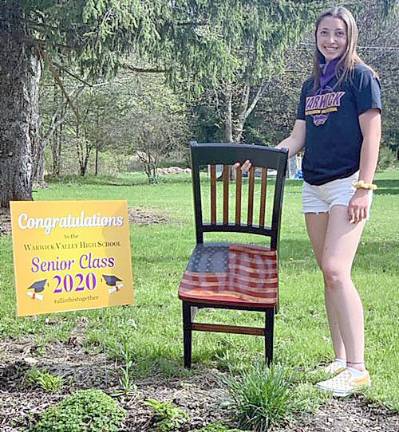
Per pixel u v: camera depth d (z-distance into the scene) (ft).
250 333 11.56
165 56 37.01
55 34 32.50
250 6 38.14
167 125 88.79
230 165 12.51
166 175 105.19
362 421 9.81
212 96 96.68
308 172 11.65
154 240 30.78
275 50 41.16
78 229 10.97
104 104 88.43
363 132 10.92
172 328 14.96
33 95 45.83
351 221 11.00
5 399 10.30
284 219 41.37
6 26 35.27
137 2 30.55
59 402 10.02
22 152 38.04
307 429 9.40
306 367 12.32
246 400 9.48
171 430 9.13
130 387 10.69
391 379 11.71
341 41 11.09
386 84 96.94
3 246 27.94
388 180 93.91
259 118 112.37
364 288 20.17
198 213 12.81
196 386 11.03
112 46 31.96
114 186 79.87
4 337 14.25
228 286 11.58
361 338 11.14
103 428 9.05
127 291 11.34
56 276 10.82
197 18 36.40
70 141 94.73
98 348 13.41
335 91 11.14
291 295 18.81
